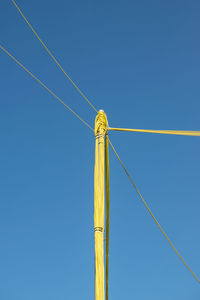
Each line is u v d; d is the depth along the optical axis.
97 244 12.06
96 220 12.44
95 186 13.05
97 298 11.29
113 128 14.64
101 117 14.49
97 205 12.64
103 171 13.36
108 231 14.54
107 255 14.64
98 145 13.95
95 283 11.52
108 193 14.52
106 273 14.77
